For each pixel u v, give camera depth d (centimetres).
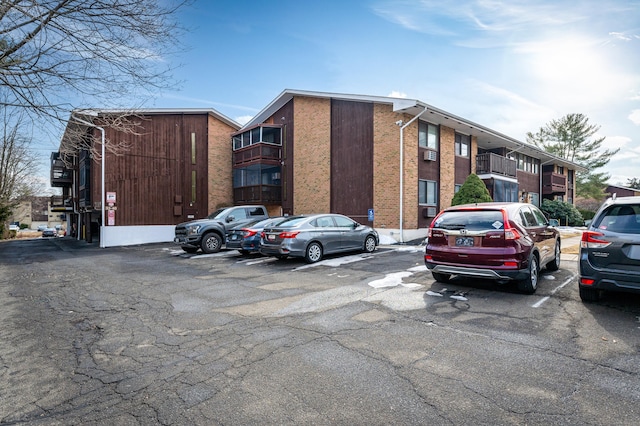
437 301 568
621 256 471
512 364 342
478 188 1638
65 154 635
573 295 582
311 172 2027
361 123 1784
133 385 320
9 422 266
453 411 265
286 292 659
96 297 665
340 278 772
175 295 664
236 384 315
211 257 1222
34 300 651
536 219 715
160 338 438
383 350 381
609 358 351
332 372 332
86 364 367
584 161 4106
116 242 1908
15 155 2181
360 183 1778
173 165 2128
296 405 279
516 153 2578
